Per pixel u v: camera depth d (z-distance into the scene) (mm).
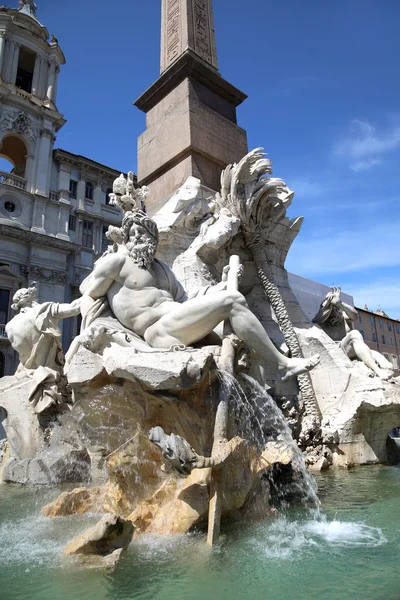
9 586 2764
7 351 26828
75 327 29188
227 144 9062
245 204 7766
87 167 34031
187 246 7391
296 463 4629
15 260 29000
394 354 33281
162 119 9180
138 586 2736
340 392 7387
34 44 33156
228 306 4215
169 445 3299
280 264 8727
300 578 2795
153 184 9055
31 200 30547
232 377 3990
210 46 10164
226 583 2748
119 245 5242
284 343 7508
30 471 6020
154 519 3828
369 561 3043
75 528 3949
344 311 8992
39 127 32094
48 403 6418
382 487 5348
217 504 3533
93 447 5207
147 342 4383
